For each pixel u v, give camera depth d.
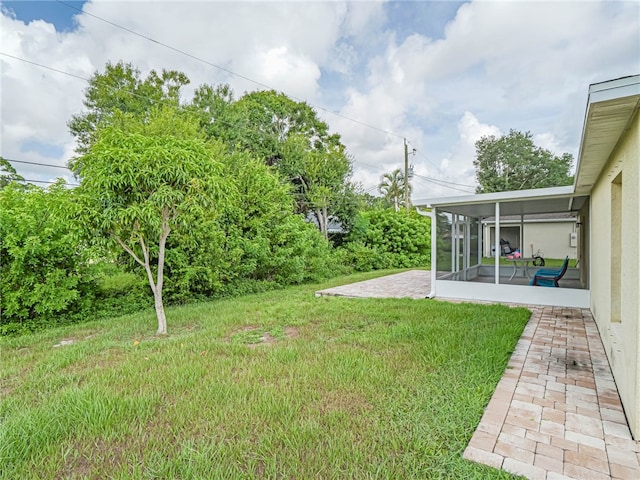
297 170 16.14
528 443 2.20
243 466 2.05
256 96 19.02
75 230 4.82
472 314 5.64
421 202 7.82
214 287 8.29
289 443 2.22
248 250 9.14
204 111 15.41
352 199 16.55
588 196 6.45
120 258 7.00
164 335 5.08
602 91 2.19
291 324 5.43
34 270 5.77
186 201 4.87
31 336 5.18
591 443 2.20
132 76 17.64
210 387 3.06
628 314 2.57
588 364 3.55
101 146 4.71
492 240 18.52
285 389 3.00
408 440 2.25
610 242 3.64
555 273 7.96
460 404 2.69
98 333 5.29
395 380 3.15
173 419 2.55
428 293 8.48
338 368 3.45
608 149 3.38
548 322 5.29
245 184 9.66
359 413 2.60
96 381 3.26
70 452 2.20
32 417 2.55
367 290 9.09
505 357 3.68
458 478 1.90
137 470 2.00
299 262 10.45
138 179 4.67
